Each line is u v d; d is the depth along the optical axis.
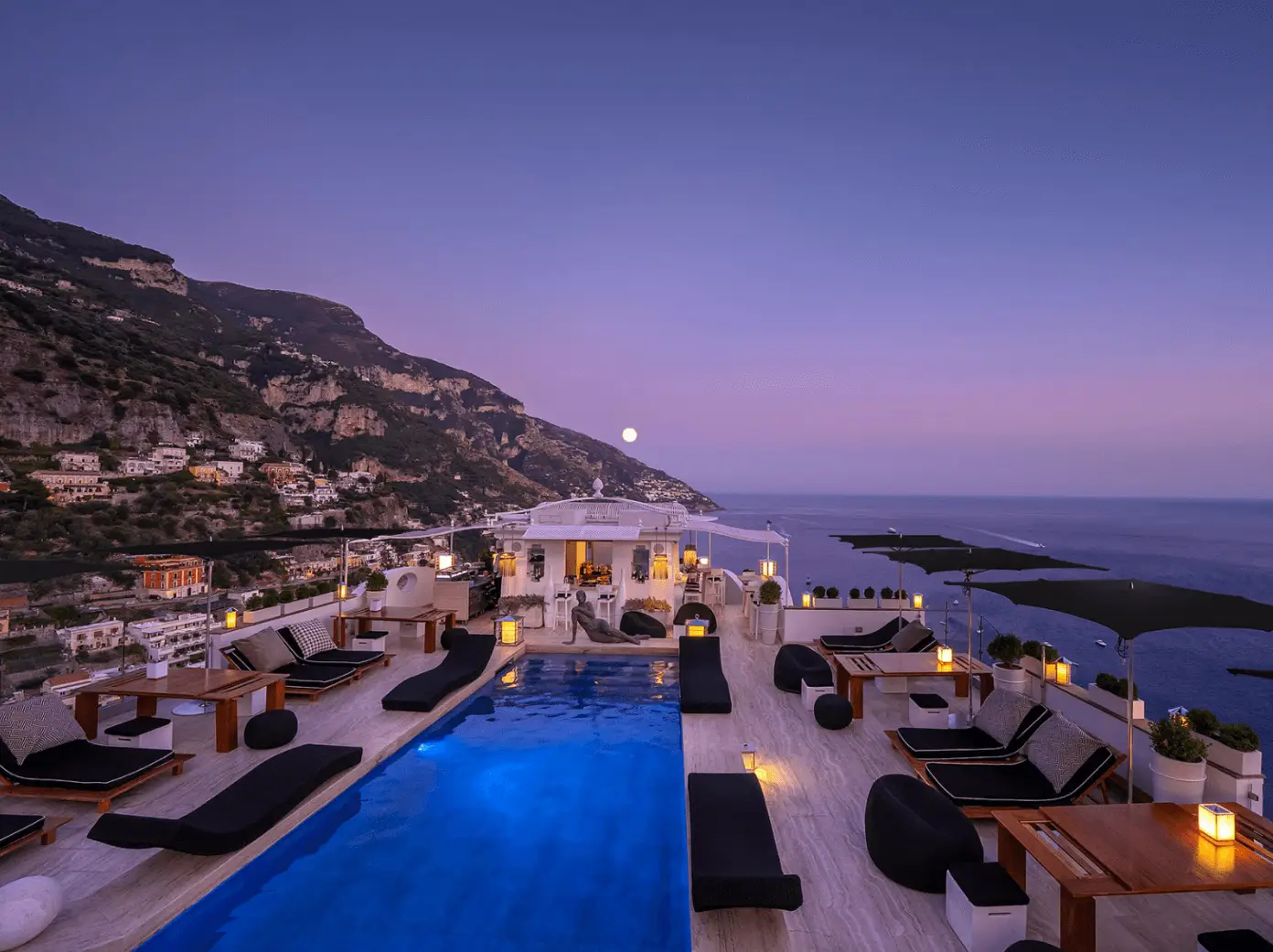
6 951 4.60
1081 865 4.55
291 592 13.27
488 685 12.22
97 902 5.27
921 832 5.51
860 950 4.75
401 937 5.27
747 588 17.47
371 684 11.47
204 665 10.12
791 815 6.86
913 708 9.24
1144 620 5.67
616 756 9.01
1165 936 4.84
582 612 14.62
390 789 7.95
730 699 10.11
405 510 91.12
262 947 5.13
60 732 7.21
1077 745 6.34
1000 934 4.67
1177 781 6.11
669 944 5.20
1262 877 4.27
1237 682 30.02
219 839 5.76
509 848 6.68
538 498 135.62
